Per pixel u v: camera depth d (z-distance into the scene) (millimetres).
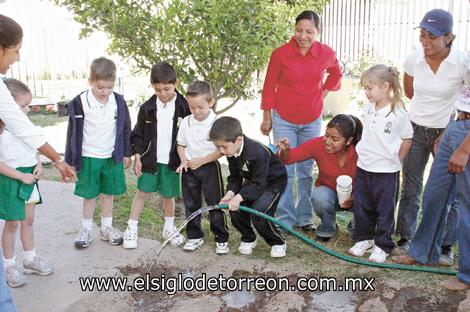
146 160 4500
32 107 12242
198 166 4305
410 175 4414
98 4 5160
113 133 4402
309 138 4914
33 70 13492
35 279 3875
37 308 3492
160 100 4500
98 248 4453
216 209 4348
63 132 9969
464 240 3773
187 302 3766
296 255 4488
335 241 4801
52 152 3486
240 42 5199
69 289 3746
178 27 5227
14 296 3631
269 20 5336
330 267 4250
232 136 3941
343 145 4473
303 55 4680
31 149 3773
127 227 4633
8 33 3039
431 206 4066
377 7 12266
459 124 3766
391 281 4020
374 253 4309
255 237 4512
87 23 5395
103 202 4562
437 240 4191
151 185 4496
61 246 4465
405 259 4305
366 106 4352
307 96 4762
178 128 4484
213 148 4297
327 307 3723
